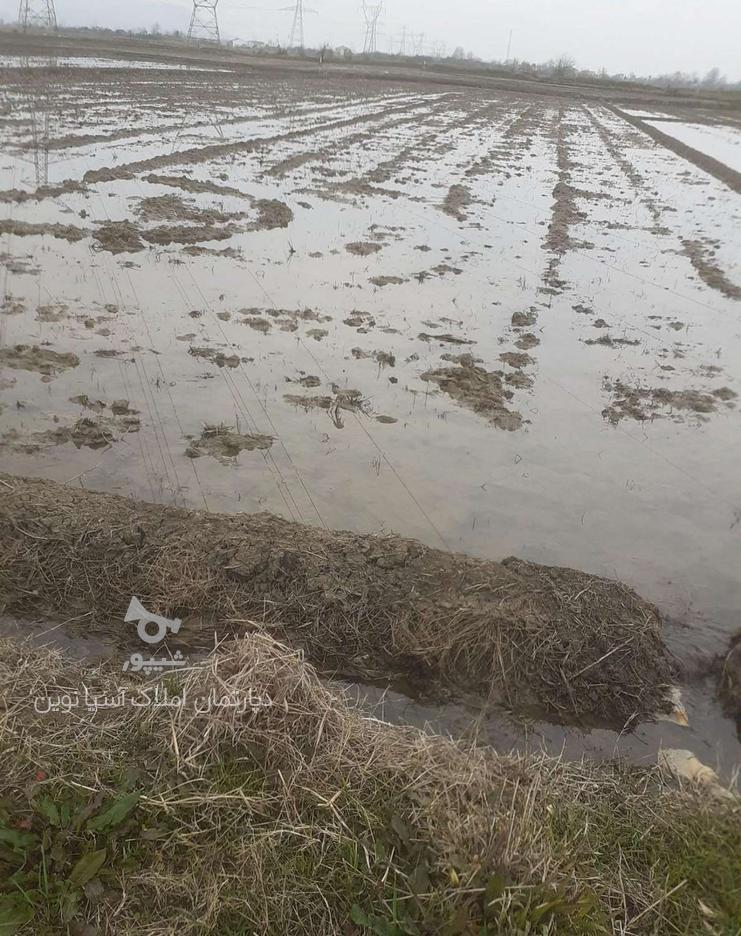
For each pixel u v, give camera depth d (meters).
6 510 4.57
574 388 7.65
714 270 12.15
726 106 51.84
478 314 9.45
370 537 4.81
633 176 21.44
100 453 5.78
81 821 2.80
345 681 4.05
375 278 10.41
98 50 42.25
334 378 7.39
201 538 4.56
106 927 2.56
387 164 19.27
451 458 6.21
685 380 8.06
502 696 4.00
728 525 5.67
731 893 2.85
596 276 11.49
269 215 12.95
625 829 3.12
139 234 10.98
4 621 4.13
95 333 7.79
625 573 5.05
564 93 52.16
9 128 18.00
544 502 5.75
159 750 3.17
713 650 4.44
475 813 2.97
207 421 6.39
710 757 3.80
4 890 2.60
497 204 15.95
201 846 2.82
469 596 4.34
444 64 81.19
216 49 62.75
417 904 2.64
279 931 2.61
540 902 2.70
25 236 10.39
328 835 2.87
